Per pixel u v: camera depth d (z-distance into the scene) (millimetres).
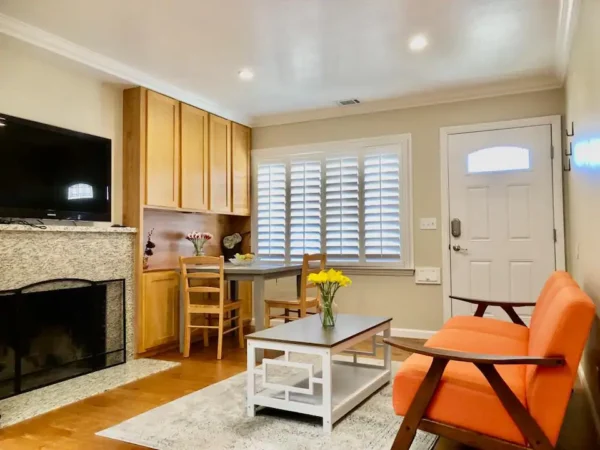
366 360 3738
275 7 2844
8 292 3061
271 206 5477
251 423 2508
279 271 4332
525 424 1703
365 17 2990
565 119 4133
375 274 4906
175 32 3186
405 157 4805
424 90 4477
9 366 3070
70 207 3598
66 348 3506
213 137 4949
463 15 2979
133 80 3951
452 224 4586
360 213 5012
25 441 2318
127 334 3934
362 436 2322
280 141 5473
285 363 2541
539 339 1921
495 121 4438
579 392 2971
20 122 3270
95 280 3676
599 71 2131
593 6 2258
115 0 2738
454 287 4566
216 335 4934
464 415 1824
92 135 3812
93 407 2791
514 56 3656
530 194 4293
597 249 2344
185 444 2252
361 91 4496
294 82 4230
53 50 3314
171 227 4812
